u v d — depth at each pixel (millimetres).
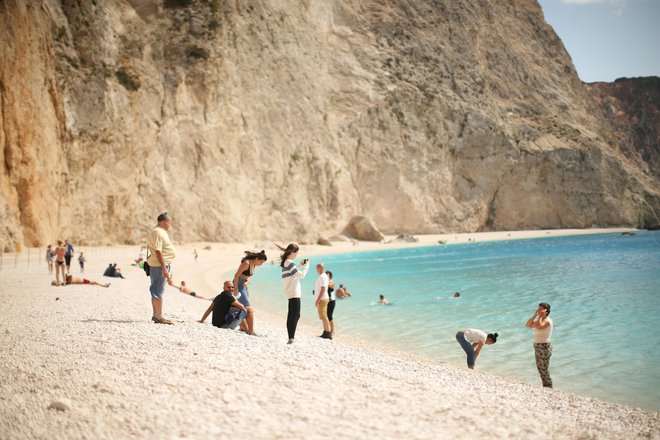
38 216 36031
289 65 65000
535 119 88938
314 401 5273
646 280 24625
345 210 65500
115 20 50344
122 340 7887
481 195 77688
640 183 90812
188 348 7414
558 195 81625
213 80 54719
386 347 11766
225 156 54656
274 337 9641
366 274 30094
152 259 9375
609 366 10180
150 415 4715
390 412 5078
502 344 12156
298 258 44750
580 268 30953
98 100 43969
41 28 39469
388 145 71188
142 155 47781
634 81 158875
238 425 4531
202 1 56688
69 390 5391
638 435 5246
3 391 5301
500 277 27219
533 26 106625
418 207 71250
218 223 51625
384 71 75875
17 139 34844
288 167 61125
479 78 85000
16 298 14125
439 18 86062
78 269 25562
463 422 4957
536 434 4824
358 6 80875
